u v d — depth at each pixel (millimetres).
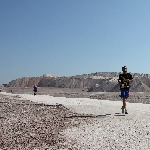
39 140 9031
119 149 7758
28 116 14945
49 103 23844
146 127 10508
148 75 191375
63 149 7887
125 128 10438
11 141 8938
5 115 15508
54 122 12508
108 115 13844
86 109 17156
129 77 14031
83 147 8047
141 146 7996
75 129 10625
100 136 9336
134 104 20250
